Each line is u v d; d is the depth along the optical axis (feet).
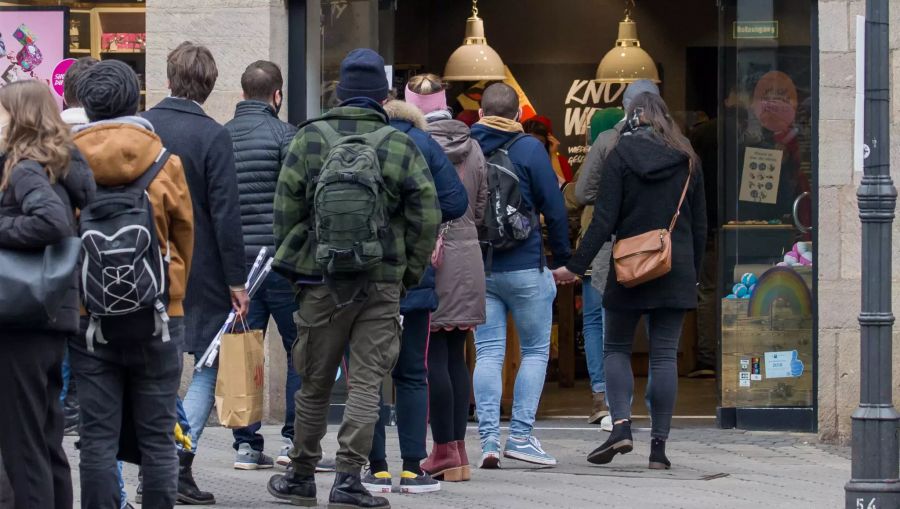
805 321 66.39
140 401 40.93
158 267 39.78
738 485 54.39
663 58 98.02
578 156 95.45
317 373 47.06
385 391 68.33
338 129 46.29
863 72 47.09
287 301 53.72
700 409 73.82
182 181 41.16
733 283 67.31
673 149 56.59
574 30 98.07
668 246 55.42
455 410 54.65
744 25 66.59
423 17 97.09
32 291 36.81
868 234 47.09
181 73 49.14
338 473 46.80
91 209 39.29
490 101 56.70
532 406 58.34
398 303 46.62
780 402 66.85
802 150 66.39
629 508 49.73
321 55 68.85
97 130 39.96
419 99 55.36
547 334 58.13
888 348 47.21
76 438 64.18
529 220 56.29
